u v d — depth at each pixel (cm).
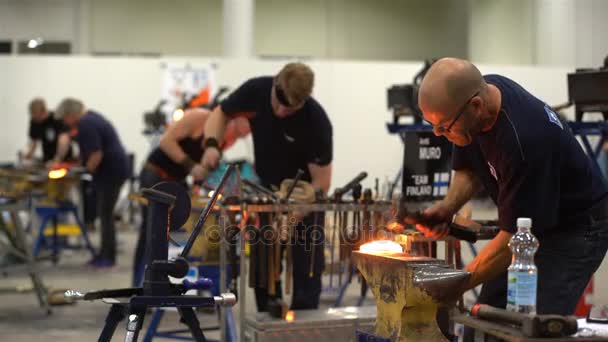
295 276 511
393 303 310
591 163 343
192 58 1418
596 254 339
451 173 496
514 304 285
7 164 1209
